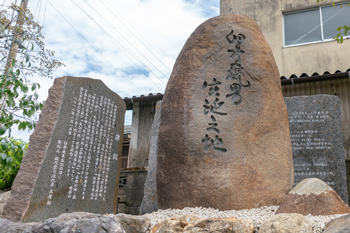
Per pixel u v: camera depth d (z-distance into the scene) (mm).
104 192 5523
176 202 4266
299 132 6832
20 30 6953
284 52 10312
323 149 6621
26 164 4348
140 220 3445
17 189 4188
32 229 3037
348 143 7871
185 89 4605
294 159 6723
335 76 7891
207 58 4715
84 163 5160
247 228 3105
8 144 4250
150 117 9602
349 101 8062
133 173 7980
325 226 3020
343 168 6406
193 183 4199
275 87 4723
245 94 4523
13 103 4383
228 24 4844
